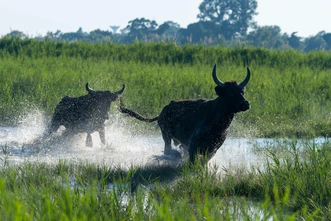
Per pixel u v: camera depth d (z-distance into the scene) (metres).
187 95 82.38
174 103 48.50
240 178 36.56
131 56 123.38
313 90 88.50
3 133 63.19
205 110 44.62
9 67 94.19
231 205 30.36
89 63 105.75
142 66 106.00
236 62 120.50
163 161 45.94
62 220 21.91
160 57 122.31
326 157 36.38
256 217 24.00
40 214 23.77
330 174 34.03
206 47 132.25
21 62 103.00
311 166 35.25
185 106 47.25
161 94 81.00
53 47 124.75
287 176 34.69
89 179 35.72
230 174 36.91
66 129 59.16
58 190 31.14
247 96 82.81
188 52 126.19
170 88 83.44
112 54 123.19
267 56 124.75
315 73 104.12
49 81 83.81
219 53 126.88
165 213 23.81
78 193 27.19
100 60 114.94
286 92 86.06
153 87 84.06
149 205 27.56
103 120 57.91
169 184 37.94
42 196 26.28
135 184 35.84
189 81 87.81
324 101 83.19
